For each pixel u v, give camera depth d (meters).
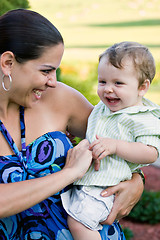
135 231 5.12
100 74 2.34
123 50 2.28
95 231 2.20
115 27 21.66
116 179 2.25
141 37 18.91
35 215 2.15
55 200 2.23
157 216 5.35
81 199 2.22
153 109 2.32
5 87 2.07
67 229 2.23
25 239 2.14
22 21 2.00
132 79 2.28
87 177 2.26
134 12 25.33
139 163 2.25
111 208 2.24
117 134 2.29
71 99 2.43
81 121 2.49
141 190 2.40
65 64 12.98
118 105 2.32
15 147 2.13
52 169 2.21
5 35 1.99
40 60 2.00
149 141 2.22
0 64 2.03
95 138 2.33
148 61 2.31
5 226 2.09
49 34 2.01
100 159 2.18
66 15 24.70
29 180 1.97
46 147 2.22
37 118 2.27
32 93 2.11
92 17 24.48
